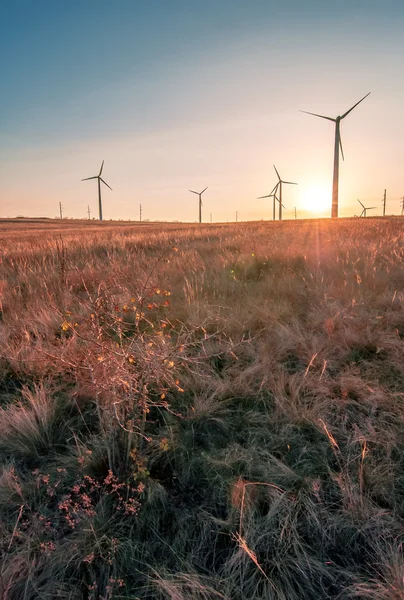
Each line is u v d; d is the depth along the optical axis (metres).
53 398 2.99
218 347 3.74
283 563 1.70
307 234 13.11
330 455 2.33
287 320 4.43
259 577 1.66
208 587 1.57
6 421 2.57
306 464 2.26
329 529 1.86
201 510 2.00
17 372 3.46
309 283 5.86
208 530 1.88
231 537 1.84
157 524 1.92
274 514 1.90
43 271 7.71
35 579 1.63
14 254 10.34
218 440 2.54
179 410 2.86
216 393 2.93
